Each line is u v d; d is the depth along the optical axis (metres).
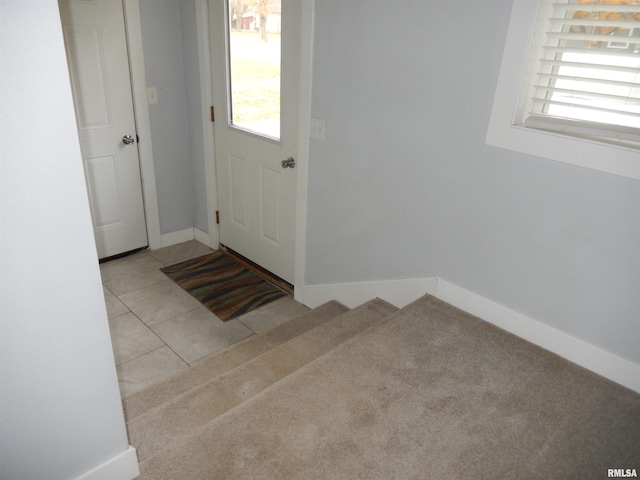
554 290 1.86
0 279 1.02
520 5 1.63
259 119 2.92
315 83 2.39
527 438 1.50
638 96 1.60
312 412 1.56
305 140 2.55
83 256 1.12
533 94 1.78
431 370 1.78
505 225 1.92
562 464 1.41
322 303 2.85
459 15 1.80
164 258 3.48
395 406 1.60
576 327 1.83
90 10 2.78
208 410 1.82
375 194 2.33
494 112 1.81
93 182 3.13
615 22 1.54
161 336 2.65
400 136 2.13
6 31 0.89
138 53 3.03
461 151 1.96
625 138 1.59
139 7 2.95
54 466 1.25
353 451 1.42
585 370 1.82
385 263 2.43
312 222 2.71
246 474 1.34
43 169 1.00
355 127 2.29
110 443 1.34
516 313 1.99
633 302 1.67
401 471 1.36
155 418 1.77
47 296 1.09
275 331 2.55
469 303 2.13
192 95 3.27
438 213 2.12
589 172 1.64
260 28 2.66
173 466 1.36
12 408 1.13
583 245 1.73
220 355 2.36
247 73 2.87
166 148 3.39
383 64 2.08
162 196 3.50
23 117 0.95
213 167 3.38
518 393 1.69
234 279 3.24
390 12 1.99
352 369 1.77
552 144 1.70
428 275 2.26
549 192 1.76
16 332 1.07
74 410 1.23
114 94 3.04
